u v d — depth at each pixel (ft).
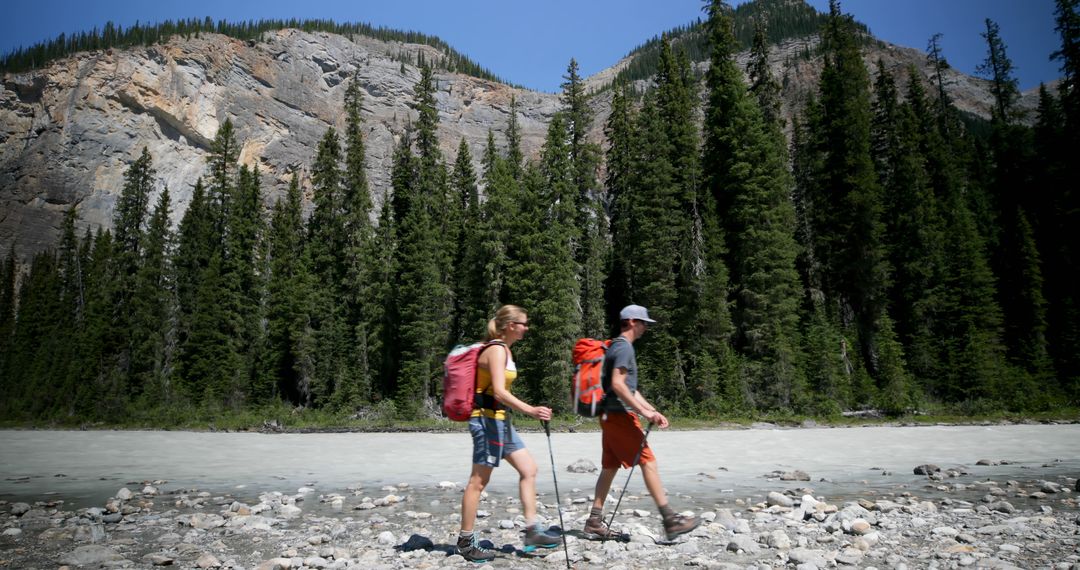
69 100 296.51
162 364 143.64
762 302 103.55
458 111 456.04
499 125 464.65
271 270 144.66
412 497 26.21
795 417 93.81
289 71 363.76
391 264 126.11
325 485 30.48
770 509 21.34
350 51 412.77
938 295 114.42
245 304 142.51
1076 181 117.80
